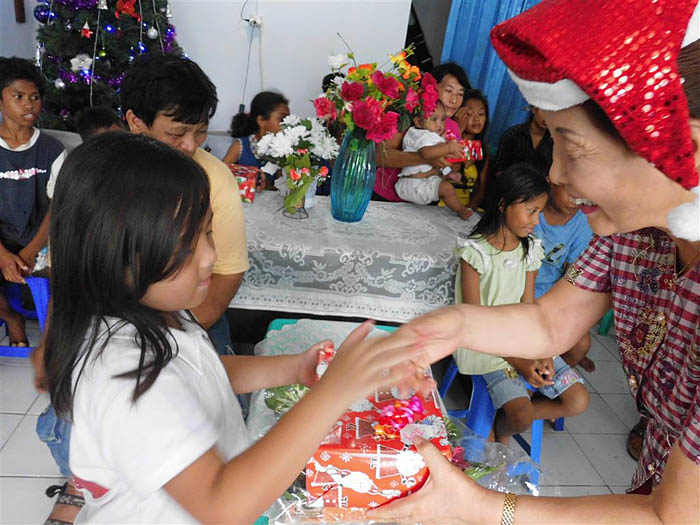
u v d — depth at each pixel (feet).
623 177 2.01
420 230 7.40
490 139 13.60
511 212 5.93
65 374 2.32
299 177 6.96
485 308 3.23
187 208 2.23
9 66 7.11
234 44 13.61
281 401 3.94
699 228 2.05
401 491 3.16
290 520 3.20
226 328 5.55
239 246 4.92
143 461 2.07
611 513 2.31
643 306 2.82
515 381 6.01
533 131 9.32
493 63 12.91
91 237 2.16
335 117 6.88
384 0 13.35
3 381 7.17
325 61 13.96
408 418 3.40
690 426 2.08
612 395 8.51
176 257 2.25
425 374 3.61
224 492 2.04
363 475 3.13
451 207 8.09
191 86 4.21
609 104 1.76
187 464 2.08
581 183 2.14
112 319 2.32
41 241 7.57
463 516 2.60
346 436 3.24
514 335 3.21
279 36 13.62
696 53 1.77
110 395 2.14
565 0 1.91
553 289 3.40
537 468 4.14
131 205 2.13
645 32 1.71
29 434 6.34
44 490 5.61
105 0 10.18
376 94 6.73
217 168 4.76
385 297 6.82
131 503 2.42
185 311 3.01
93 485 2.44
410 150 8.46
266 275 6.62
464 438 4.15
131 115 4.37
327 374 2.21
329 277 6.67
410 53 7.06
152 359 2.23
